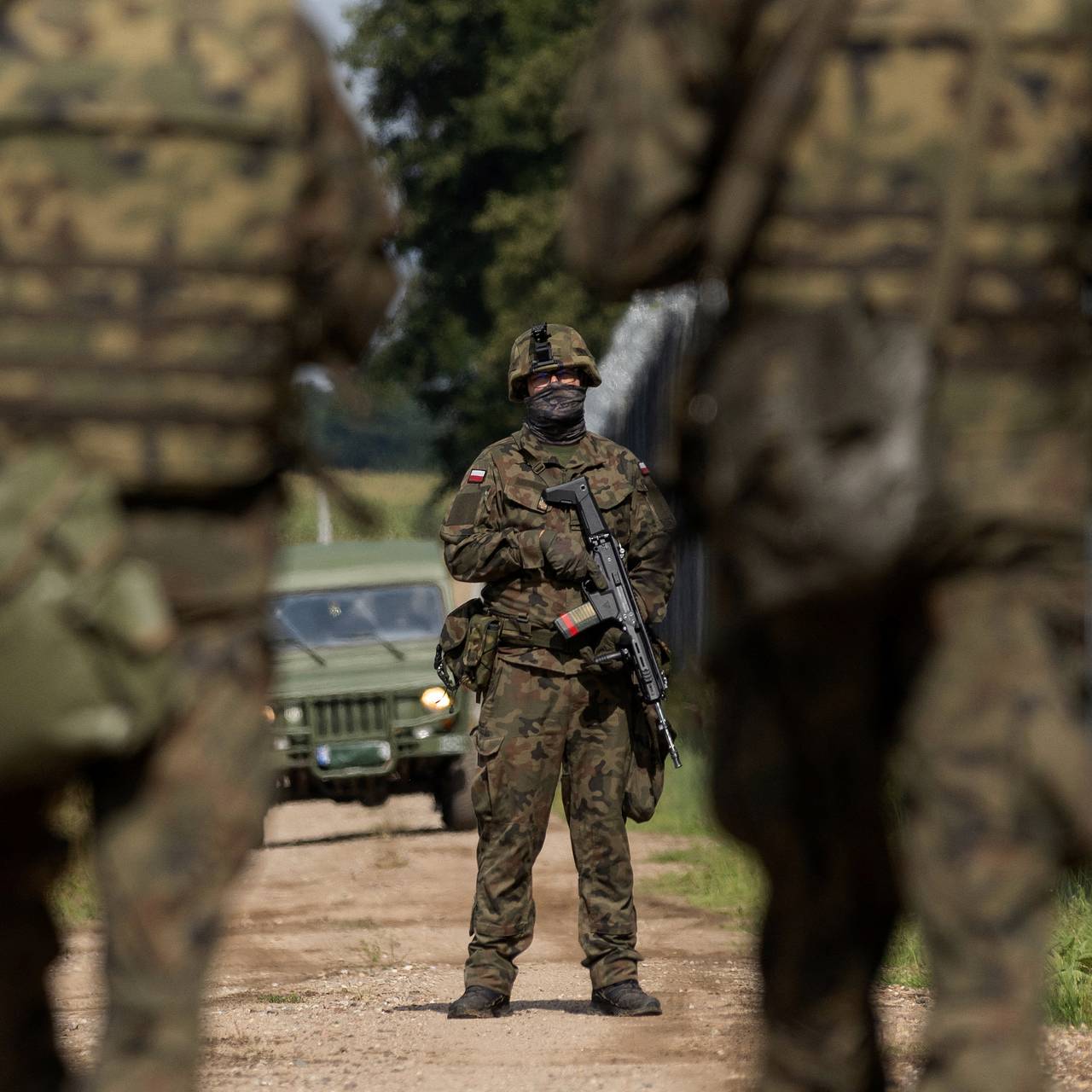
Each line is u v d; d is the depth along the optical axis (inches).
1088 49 356.8
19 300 340.2
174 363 343.9
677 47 360.5
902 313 352.8
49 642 327.6
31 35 342.3
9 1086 365.4
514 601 823.7
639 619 821.2
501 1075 670.5
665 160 363.9
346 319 378.6
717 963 976.3
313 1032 790.5
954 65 352.8
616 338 3122.5
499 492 828.6
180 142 342.3
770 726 381.4
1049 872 354.9
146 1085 344.2
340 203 366.0
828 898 388.5
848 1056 392.2
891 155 353.4
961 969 352.8
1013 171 353.7
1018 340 354.3
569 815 834.2
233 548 356.2
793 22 353.4
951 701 354.0
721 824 394.6
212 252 344.8
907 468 340.5
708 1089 623.5
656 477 393.1
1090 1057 654.5
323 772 2048.5
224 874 353.7
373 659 2085.4
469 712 2086.6
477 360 5689.0
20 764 330.3
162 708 337.4
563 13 6043.3
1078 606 361.1
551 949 1102.4
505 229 5684.1
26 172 339.3
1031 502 351.6
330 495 378.0
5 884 362.6
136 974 347.6
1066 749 350.6
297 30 354.3
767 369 353.7
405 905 1382.9
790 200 356.5
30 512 331.9
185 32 345.4
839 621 360.8
